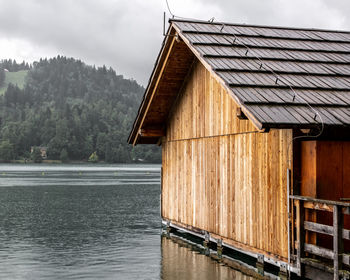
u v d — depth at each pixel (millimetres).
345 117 10133
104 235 19531
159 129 19516
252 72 12078
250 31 15242
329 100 10844
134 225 22438
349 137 10836
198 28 14891
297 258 10633
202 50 13062
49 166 180000
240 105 10469
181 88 17609
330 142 10680
